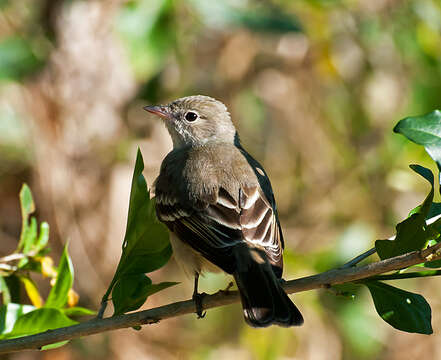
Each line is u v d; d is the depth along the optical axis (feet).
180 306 21.62
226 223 23.88
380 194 45.34
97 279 40.65
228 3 34.78
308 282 20.76
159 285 21.33
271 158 47.14
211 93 45.78
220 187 24.81
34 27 39.42
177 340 42.91
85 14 39.47
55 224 40.47
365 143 46.47
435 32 42.39
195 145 30.48
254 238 23.44
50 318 22.02
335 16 44.11
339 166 46.52
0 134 39.60
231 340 43.37
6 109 39.88
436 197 43.32
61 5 39.32
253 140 47.01
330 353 41.42
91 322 20.79
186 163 26.32
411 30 42.91
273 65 46.39
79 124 40.42
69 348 40.96
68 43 39.52
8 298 24.36
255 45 45.80
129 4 33.94
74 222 40.52
